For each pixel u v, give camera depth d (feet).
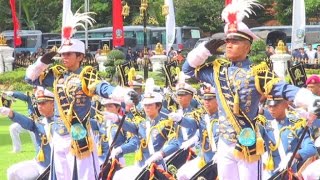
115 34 157.69
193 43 223.30
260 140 35.40
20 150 72.84
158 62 155.63
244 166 35.53
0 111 46.14
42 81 42.70
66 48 40.04
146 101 45.78
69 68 40.70
